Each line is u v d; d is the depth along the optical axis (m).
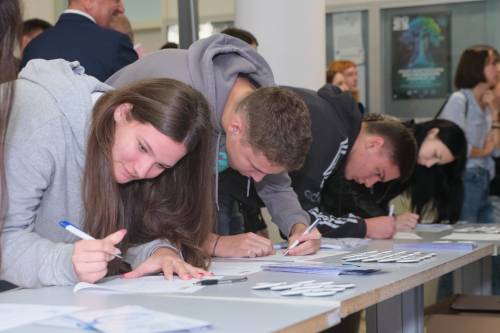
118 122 1.88
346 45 5.95
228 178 2.68
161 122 1.82
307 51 3.79
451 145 3.51
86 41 3.08
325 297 1.53
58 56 3.06
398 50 5.86
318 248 2.48
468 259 2.41
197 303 1.49
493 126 4.62
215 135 2.31
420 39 5.81
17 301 1.54
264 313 1.39
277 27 3.77
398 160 3.03
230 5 5.89
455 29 5.75
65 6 5.18
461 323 2.58
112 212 1.93
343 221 2.92
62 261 1.73
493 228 3.50
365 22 5.90
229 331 1.24
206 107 1.96
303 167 2.70
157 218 2.10
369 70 5.92
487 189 4.57
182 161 2.12
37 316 1.37
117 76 2.44
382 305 2.45
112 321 1.28
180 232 2.11
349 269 1.90
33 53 3.12
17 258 1.76
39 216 1.96
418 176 3.55
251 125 2.14
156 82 1.91
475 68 4.61
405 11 5.82
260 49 3.79
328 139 2.71
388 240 2.92
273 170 2.19
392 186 3.38
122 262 2.07
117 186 1.95
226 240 2.37
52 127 1.86
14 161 1.80
